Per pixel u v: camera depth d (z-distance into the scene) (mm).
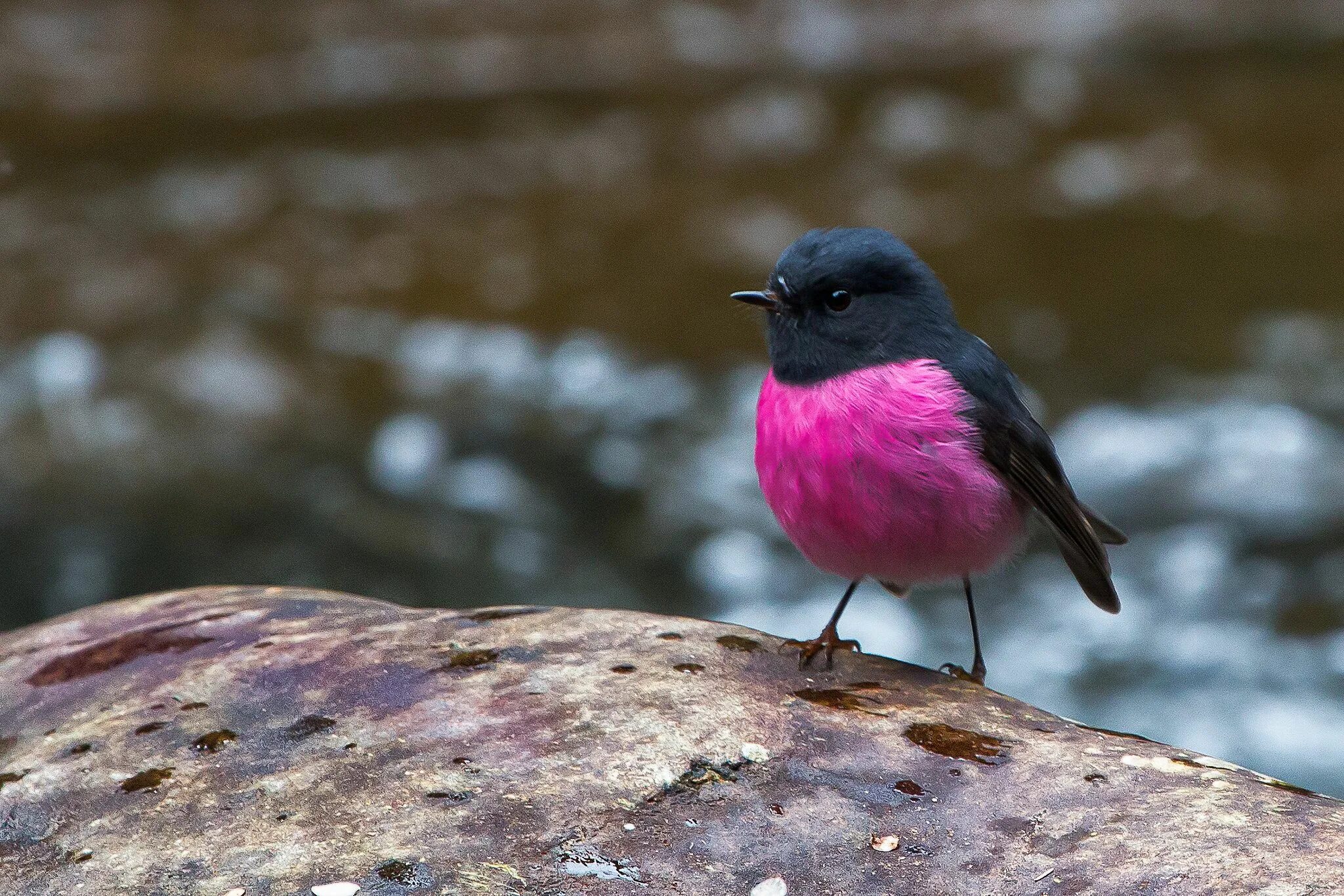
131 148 22109
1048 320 16359
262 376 15180
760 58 26047
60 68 25453
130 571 13234
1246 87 23938
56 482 13633
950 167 21141
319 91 24734
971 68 25328
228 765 4758
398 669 5297
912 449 5422
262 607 5973
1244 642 12070
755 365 15648
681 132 22719
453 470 14188
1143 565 12945
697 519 13695
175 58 25875
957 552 5656
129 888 4195
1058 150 21656
